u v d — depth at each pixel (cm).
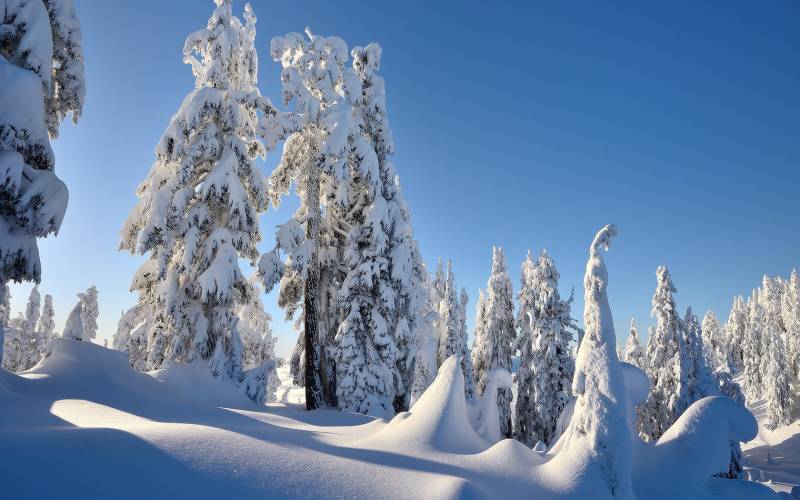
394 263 1838
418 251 2116
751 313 6519
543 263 2461
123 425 670
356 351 1730
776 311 7469
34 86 961
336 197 1897
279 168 2072
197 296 1659
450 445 730
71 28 1202
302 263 1781
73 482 438
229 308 1606
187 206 1659
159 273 1539
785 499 717
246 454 554
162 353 1653
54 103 1258
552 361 2300
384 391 1717
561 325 2389
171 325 1591
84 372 1123
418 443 713
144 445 530
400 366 1845
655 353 2578
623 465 619
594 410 660
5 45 1035
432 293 3856
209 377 1495
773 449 4431
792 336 5575
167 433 579
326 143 1769
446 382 835
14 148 941
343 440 759
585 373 699
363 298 1808
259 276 1736
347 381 1689
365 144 1877
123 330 2298
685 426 723
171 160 1572
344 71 1966
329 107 1875
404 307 1869
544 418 2252
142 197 1695
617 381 676
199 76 1825
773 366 4903
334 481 527
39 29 1030
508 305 3045
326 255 2048
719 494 672
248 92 1748
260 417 1073
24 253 977
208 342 1591
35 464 462
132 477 460
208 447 552
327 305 2028
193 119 1552
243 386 1590
